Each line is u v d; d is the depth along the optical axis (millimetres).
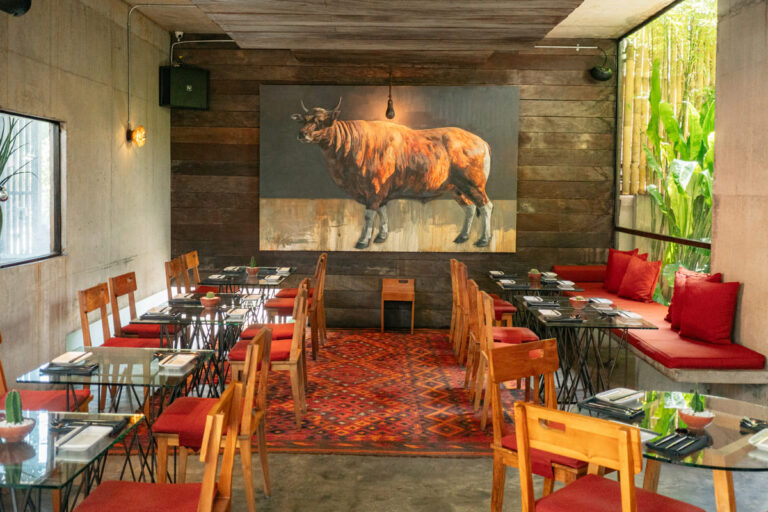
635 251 8734
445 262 9492
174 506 2846
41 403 4086
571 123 9406
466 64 9305
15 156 5840
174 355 4148
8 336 5586
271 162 9383
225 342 6551
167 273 7203
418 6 5426
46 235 6355
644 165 8617
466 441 5180
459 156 9336
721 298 6102
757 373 5586
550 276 8188
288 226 9445
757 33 5703
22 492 4035
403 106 9312
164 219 9312
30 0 5062
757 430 3203
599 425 2670
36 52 5938
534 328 7711
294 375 5379
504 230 9414
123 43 7898
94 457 2691
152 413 5074
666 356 5707
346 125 9312
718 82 6410
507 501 4180
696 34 7410
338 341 8594
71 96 6613
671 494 4293
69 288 6629
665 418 3367
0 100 5375
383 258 9492
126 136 7992
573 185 9477
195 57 9398
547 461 3420
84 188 6926
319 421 5594
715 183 6484
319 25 6039
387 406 6012
